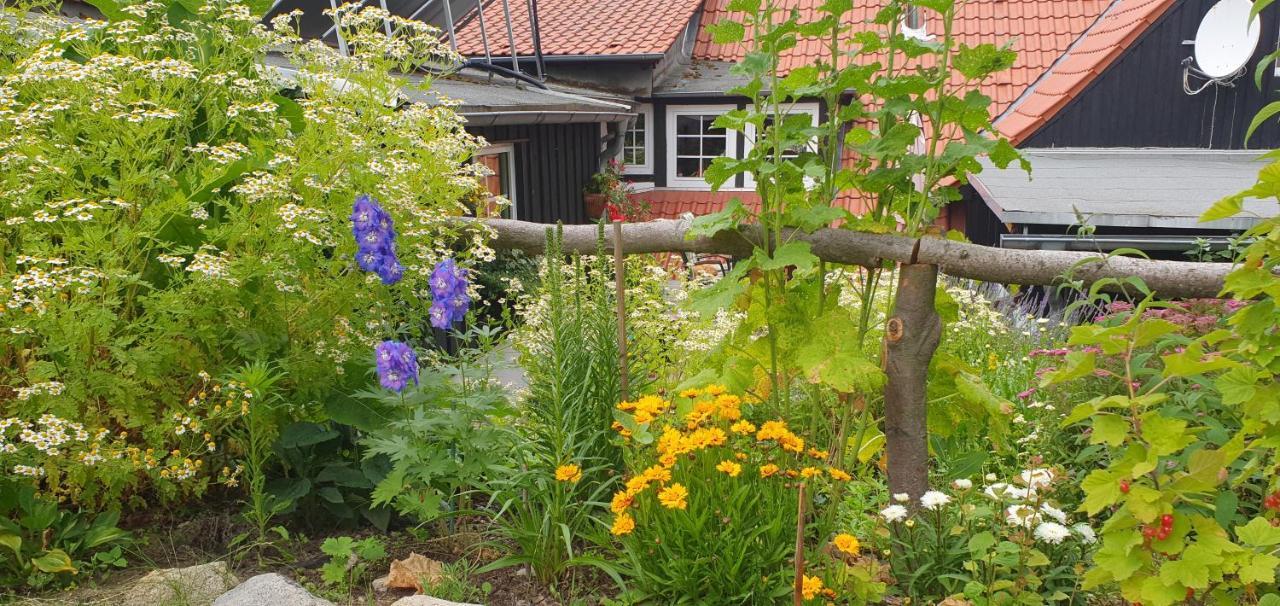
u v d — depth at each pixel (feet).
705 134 50.60
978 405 10.19
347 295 10.80
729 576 7.82
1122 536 6.75
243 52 12.00
